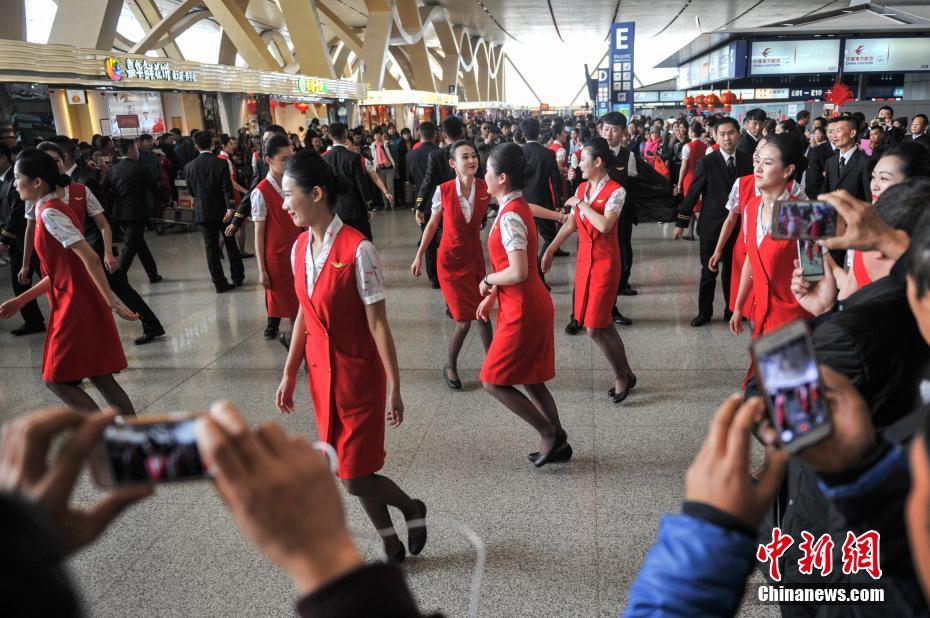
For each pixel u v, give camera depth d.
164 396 4.41
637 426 3.72
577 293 3.93
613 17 36.75
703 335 5.18
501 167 3.00
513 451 3.50
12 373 4.96
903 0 16.12
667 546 0.67
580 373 4.53
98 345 3.52
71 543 0.55
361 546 2.76
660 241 8.85
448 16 40.00
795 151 2.91
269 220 4.86
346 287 2.34
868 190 5.20
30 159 3.28
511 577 2.53
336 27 30.84
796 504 1.43
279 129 6.21
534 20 39.62
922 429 0.61
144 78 12.34
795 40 17.23
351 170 6.52
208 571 2.64
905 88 17.72
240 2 21.33
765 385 0.69
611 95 19.92
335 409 2.44
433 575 2.56
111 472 0.60
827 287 1.92
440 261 4.20
